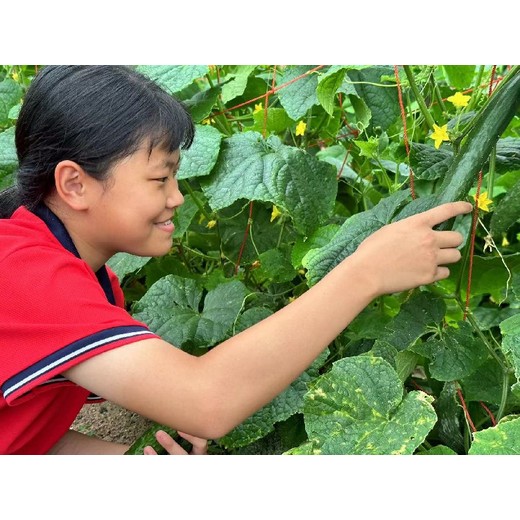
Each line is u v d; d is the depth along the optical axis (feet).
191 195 5.52
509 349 3.76
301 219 4.86
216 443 4.94
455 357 4.20
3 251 3.58
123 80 3.77
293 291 5.91
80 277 3.57
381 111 5.53
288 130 6.34
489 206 4.91
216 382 3.39
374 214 4.51
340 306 3.57
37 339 3.38
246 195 4.81
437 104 5.87
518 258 4.79
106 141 3.62
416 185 5.77
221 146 5.14
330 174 5.06
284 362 3.46
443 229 4.24
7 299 3.42
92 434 5.53
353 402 3.76
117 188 3.72
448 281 5.25
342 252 4.38
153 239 3.99
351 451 3.57
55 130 3.71
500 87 4.15
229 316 4.60
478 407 4.87
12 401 3.49
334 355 5.02
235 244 6.03
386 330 4.47
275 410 4.33
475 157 4.11
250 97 6.43
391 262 3.68
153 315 4.75
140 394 3.37
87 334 3.35
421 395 3.68
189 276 5.91
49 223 3.92
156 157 3.75
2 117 6.08
